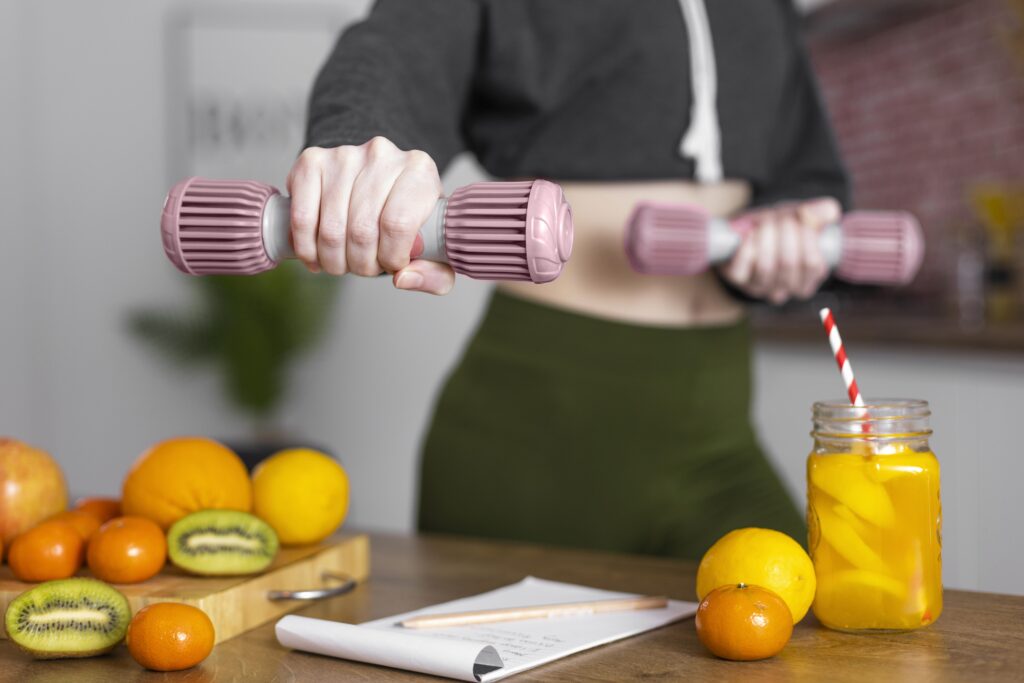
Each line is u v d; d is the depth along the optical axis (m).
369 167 0.82
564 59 1.35
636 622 0.86
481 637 0.82
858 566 0.81
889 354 2.54
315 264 0.85
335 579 1.01
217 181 0.86
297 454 1.01
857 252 1.32
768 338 2.86
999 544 2.28
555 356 1.41
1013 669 0.73
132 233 4.44
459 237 0.80
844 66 3.74
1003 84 3.03
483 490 1.43
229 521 0.91
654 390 1.40
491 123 1.41
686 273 1.30
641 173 1.39
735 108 1.44
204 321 4.10
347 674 0.77
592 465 1.41
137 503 0.95
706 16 1.42
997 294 2.91
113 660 0.81
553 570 1.07
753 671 0.74
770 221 1.31
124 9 4.38
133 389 4.48
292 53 4.30
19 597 0.81
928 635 0.82
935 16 3.27
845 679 0.72
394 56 1.14
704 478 1.44
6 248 4.39
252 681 0.76
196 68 4.34
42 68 4.45
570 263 1.42
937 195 3.35
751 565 0.82
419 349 4.23
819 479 0.83
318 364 4.25
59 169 4.47
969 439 2.34
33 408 4.52
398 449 4.26
